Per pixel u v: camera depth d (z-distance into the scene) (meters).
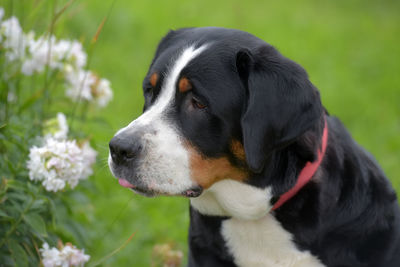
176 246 7.21
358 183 4.95
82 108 6.61
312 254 4.85
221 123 4.60
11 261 5.11
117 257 6.72
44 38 5.87
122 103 10.81
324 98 12.20
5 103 5.72
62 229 5.64
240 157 4.69
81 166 5.05
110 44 13.45
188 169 4.62
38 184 5.31
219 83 4.59
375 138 10.61
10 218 4.90
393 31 17.92
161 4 16.81
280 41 15.34
